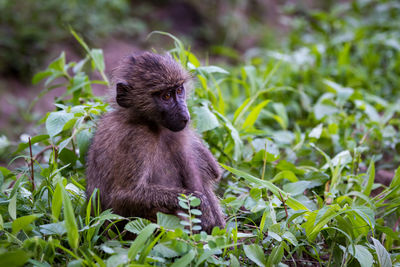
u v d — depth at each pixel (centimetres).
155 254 461
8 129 1334
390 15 1498
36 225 531
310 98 1049
